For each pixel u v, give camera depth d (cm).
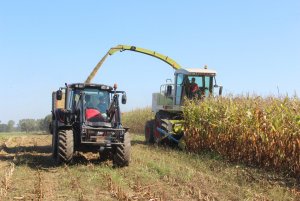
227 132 1323
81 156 1359
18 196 793
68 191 839
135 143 1892
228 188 902
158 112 1820
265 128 1141
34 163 1220
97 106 1204
